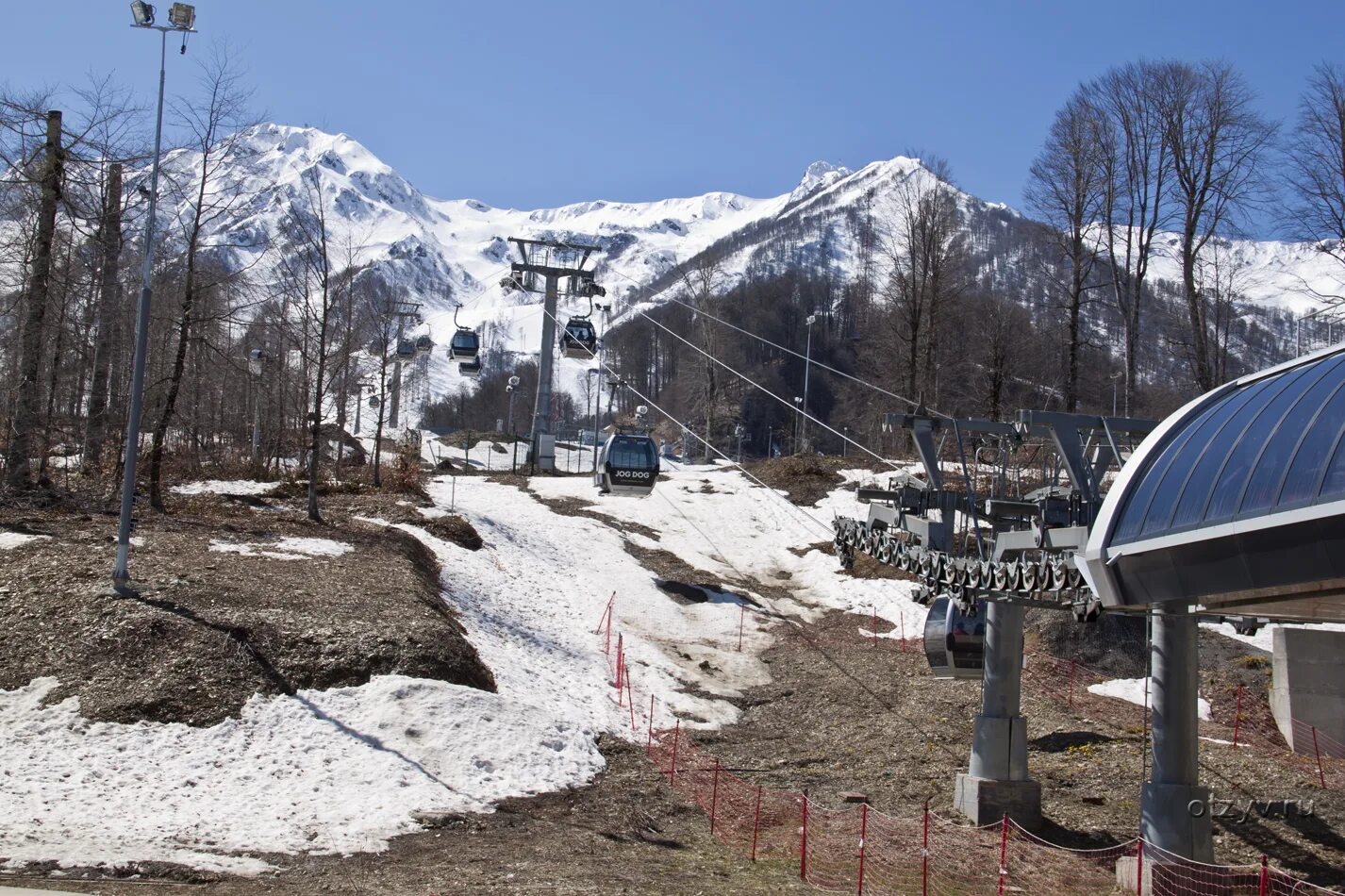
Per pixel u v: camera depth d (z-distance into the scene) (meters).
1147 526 16.25
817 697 30.95
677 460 85.12
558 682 28.59
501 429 126.31
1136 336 53.44
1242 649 34.06
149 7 24.80
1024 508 21.92
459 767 21.17
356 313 59.22
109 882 13.80
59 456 48.50
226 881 14.42
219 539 31.56
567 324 64.62
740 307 183.12
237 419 59.94
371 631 24.89
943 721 28.53
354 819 18.12
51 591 24.06
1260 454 14.79
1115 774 24.48
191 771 19.08
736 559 46.59
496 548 40.88
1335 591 15.15
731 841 19.72
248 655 22.86
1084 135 54.91
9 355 37.75
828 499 54.44
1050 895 18.02
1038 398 70.75
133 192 35.34
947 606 23.92
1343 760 28.03
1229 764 25.36
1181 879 17.59
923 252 63.75
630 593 39.69
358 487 46.34
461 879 15.41
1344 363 15.03
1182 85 51.78
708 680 32.31
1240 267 80.00
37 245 32.53
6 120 29.66
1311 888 18.55
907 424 23.84
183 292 39.38
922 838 20.31
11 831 15.43
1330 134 43.16
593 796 21.36
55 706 20.27
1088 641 34.78
